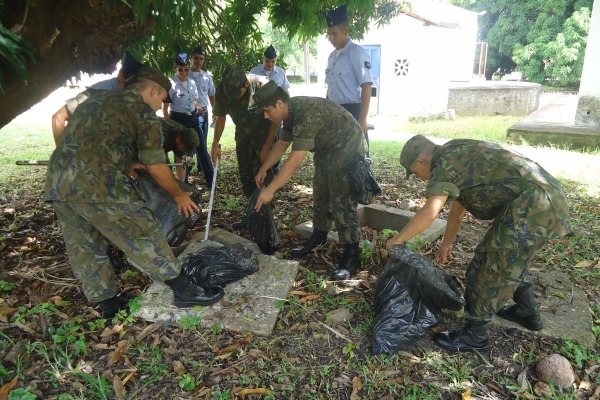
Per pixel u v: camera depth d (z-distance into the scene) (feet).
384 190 19.53
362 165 11.62
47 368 8.68
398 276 9.64
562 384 8.26
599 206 17.46
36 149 28.53
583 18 71.15
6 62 9.54
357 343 9.43
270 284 11.10
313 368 8.79
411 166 8.96
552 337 9.58
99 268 9.72
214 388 8.25
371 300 10.98
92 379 8.14
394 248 8.84
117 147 9.09
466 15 57.47
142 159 9.52
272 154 12.66
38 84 10.69
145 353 9.11
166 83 10.00
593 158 25.44
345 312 10.42
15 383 8.16
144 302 10.43
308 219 16.06
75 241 9.46
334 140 11.48
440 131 36.86
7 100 10.36
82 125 8.86
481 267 8.55
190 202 10.75
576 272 12.34
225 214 16.60
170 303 10.43
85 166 8.75
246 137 15.19
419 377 8.57
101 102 9.04
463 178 8.27
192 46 20.75
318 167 12.14
